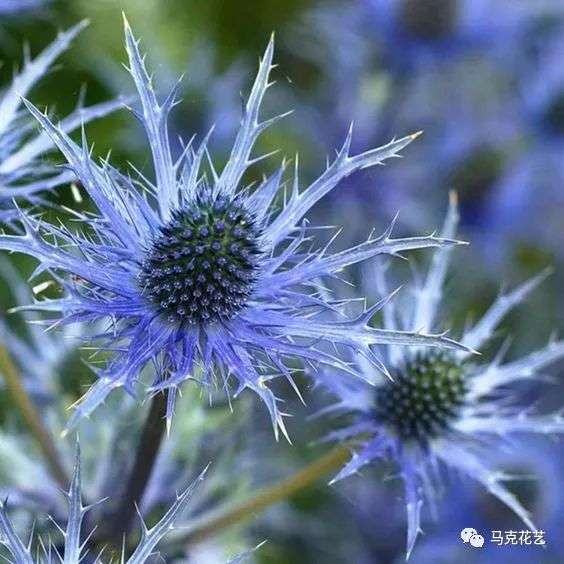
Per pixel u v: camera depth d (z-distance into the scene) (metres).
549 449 0.51
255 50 0.55
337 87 0.56
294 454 0.48
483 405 0.40
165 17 0.54
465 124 0.58
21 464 0.39
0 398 0.41
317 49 0.56
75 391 0.41
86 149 0.33
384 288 0.40
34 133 0.40
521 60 0.60
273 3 0.56
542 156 0.59
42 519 0.38
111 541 0.37
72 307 0.33
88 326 0.40
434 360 0.39
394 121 0.56
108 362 0.34
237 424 0.41
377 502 0.50
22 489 0.39
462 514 0.50
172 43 0.54
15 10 0.46
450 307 0.55
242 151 0.36
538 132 0.59
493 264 0.57
